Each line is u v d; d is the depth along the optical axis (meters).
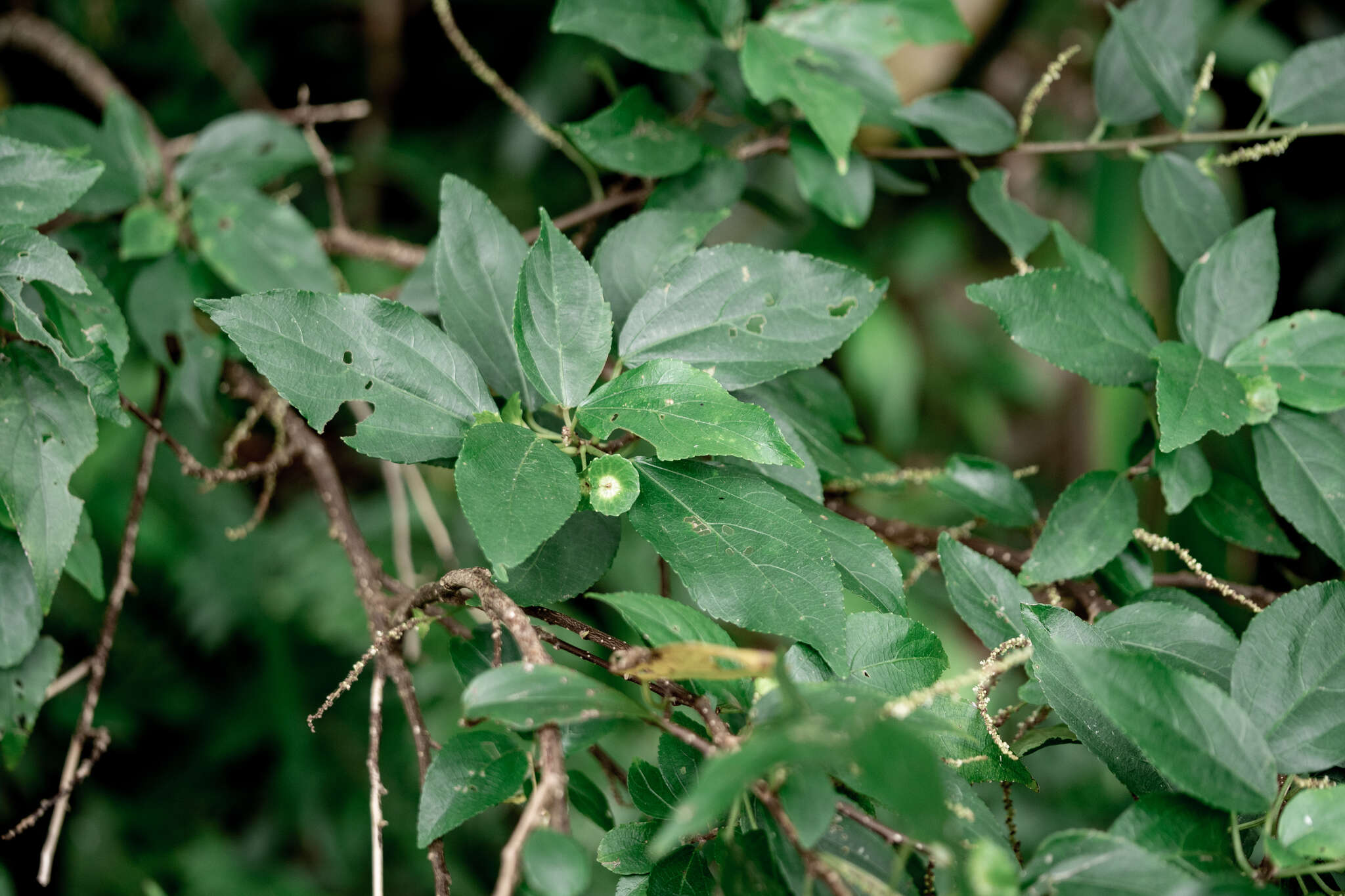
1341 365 0.88
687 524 0.82
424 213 1.83
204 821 1.70
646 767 0.83
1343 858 0.79
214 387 0.98
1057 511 0.89
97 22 1.60
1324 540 0.87
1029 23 1.44
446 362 0.83
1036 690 0.84
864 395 1.61
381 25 1.75
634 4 0.93
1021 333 0.88
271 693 1.65
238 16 1.71
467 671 0.86
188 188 0.98
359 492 1.65
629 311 0.88
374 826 0.84
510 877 0.76
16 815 1.54
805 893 0.78
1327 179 1.33
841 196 0.96
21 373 0.87
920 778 0.76
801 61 0.96
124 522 1.51
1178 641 0.85
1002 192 0.97
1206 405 0.87
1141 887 0.78
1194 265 0.90
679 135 0.95
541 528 0.80
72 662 1.60
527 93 1.71
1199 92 0.94
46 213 0.87
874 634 0.82
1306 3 1.35
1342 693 0.82
